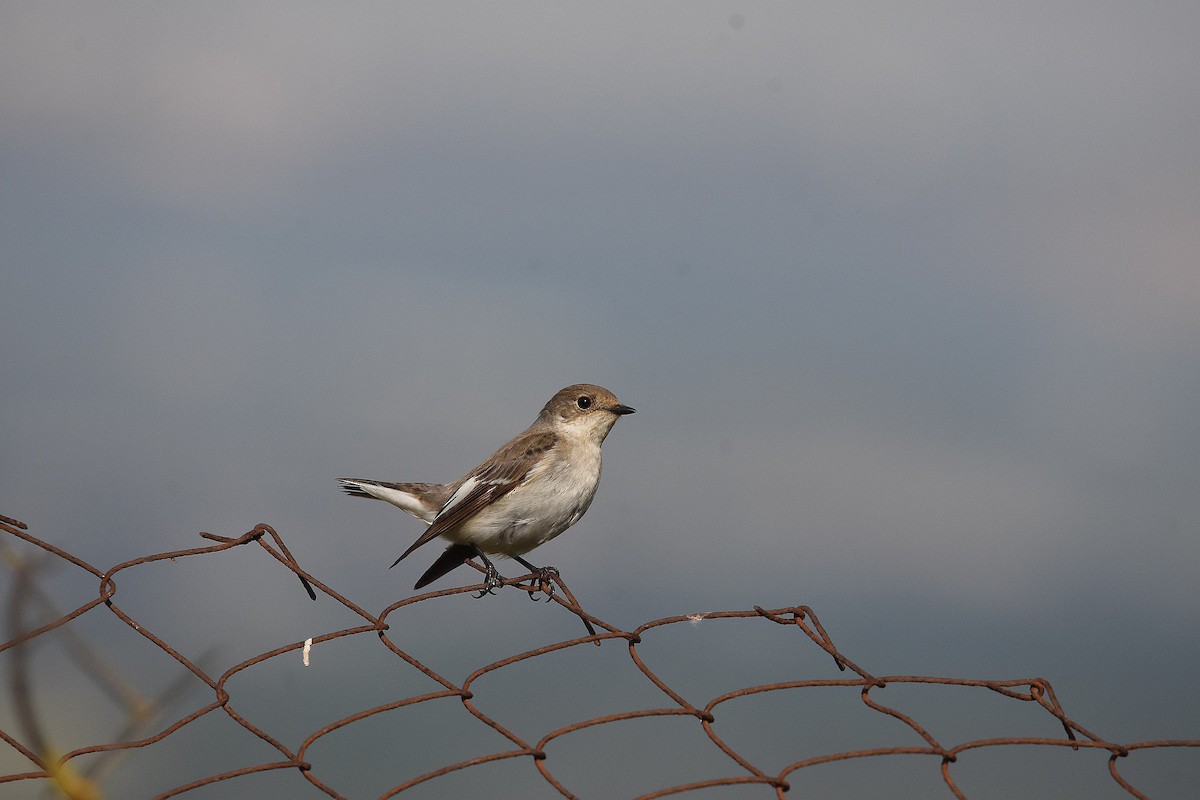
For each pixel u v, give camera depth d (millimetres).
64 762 6625
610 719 7324
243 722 6984
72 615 7082
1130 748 7289
